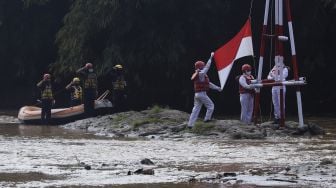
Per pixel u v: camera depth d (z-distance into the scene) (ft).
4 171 100.53
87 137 169.99
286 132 171.94
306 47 290.35
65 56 296.71
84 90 225.76
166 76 297.53
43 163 110.83
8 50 357.20
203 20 298.76
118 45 287.07
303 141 155.53
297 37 291.17
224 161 114.21
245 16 309.22
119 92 236.84
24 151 130.62
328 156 121.29
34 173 98.22
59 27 357.82
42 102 228.22
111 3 279.69
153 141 156.87
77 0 291.38
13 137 168.55
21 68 354.95
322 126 209.87
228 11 300.61
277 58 171.83
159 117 196.13
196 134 170.71
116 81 237.04
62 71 298.56
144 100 315.37
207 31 303.89
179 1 291.99
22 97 377.50
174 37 287.89
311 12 284.00
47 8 354.33
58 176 94.99
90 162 112.37
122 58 284.82
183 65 294.66
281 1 170.40
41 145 144.15
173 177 93.86
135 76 290.76
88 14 287.07
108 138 166.71
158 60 285.84
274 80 175.22
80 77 287.28
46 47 359.66
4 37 351.87
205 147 140.56
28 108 242.99
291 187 84.23
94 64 288.51
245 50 173.17
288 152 129.18
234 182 88.28
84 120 213.46
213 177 92.99
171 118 193.67
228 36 310.86
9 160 115.03
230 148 138.00
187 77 305.53
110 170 101.71
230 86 311.47
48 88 228.43
